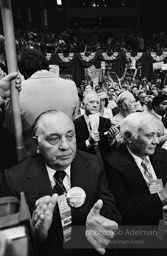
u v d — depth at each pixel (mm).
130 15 24422
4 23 972
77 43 18469
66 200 953
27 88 1236
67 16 24375
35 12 21938
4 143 1261
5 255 487
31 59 1343
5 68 1386
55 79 1294
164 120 2787
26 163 1019
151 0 23109
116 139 1777
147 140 1357
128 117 1448
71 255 958
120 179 1351
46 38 18844
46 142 928
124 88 9625
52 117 943
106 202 1033
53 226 941
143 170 1422
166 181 1450
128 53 13742
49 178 984
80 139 2109
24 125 1246
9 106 1141
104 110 3518
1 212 699
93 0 24266
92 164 1048
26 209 643
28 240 573
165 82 10727
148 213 1321
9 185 952
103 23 24859
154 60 13656
